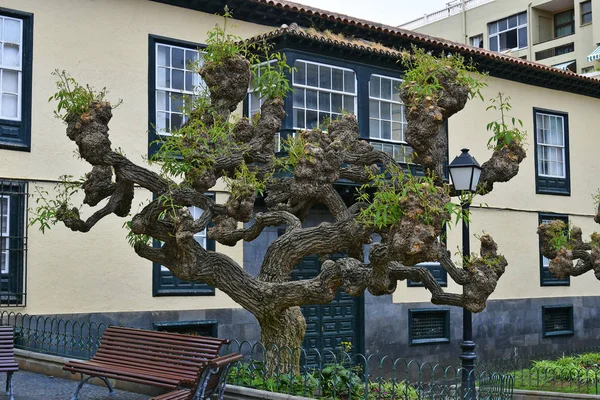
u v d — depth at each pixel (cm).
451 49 1898
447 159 1966
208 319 1575
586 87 2297
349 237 1009
